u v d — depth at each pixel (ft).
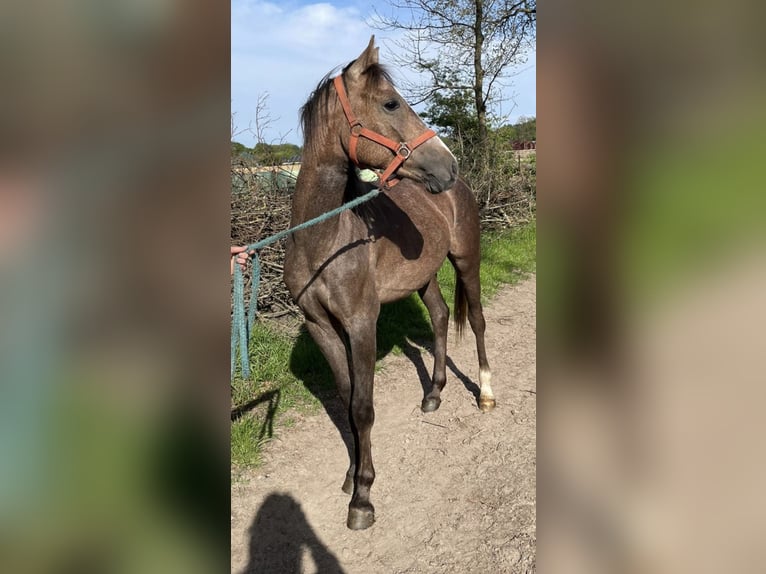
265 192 16.67
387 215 9.16
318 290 7.97
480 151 33.04
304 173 7.77
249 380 12.57
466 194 11.79
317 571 7.34
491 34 35.17
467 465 9.80
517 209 33.78
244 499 8.80
